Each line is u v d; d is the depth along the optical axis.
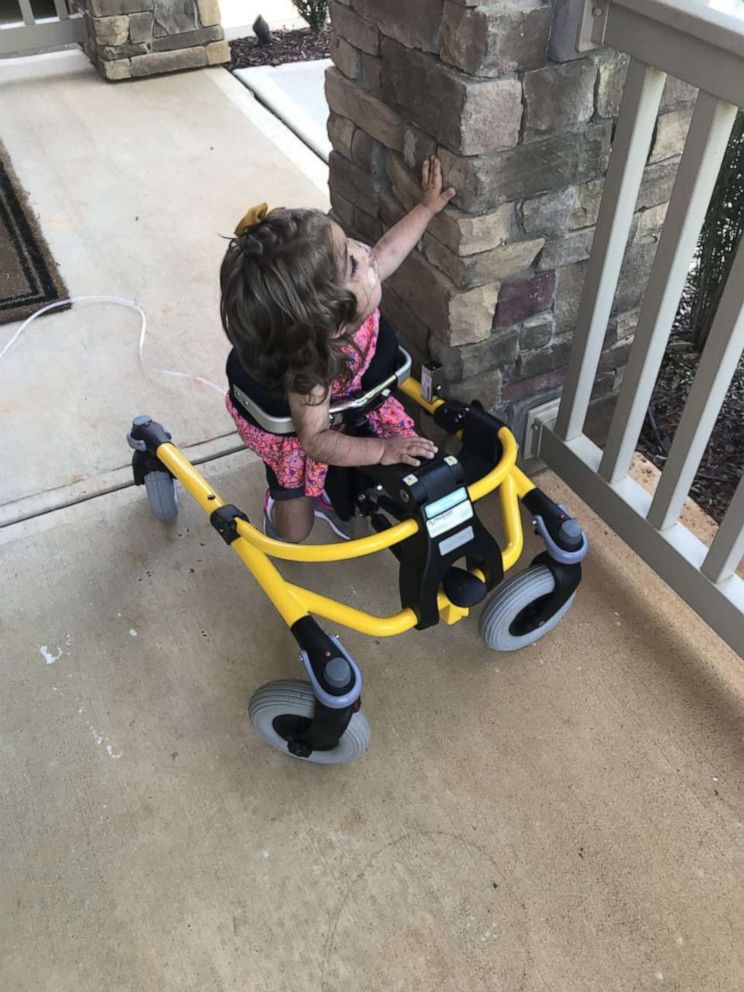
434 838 1.33
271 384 1.28
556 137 1.38
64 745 1.46
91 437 2.01
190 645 1.60
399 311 1.75
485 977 1.19
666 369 2.00
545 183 1.43
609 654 1.57
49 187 2.88
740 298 1.21
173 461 1.56
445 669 1.55
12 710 1.51
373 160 1.62
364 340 1.37
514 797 1.38
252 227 1.18
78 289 2.45
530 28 1.23
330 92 1.66
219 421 2.05
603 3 1.22
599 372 1.88
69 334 2.30
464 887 1.28
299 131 3.18
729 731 1.45
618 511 1.67
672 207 1.28
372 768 1.42
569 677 1.54
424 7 1.29
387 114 1.50
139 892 1.29
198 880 1.30
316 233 1.16
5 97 3.44
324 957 1.22
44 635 1.62
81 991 1.19
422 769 1.42
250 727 1.48
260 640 1.61
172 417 2.06
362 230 1.78
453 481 1.27
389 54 1.43
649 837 1.33
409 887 1.28
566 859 1.30
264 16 4.07
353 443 1.31
